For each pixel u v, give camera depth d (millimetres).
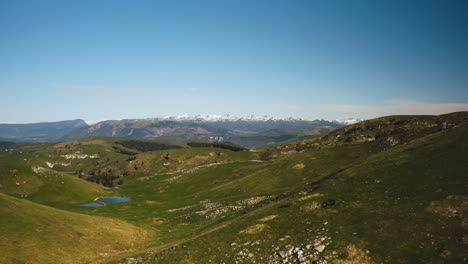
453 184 51750
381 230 45562
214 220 89812
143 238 80375
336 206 56062
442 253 38250
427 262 37625
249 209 80312
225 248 52406
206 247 54406
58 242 64938
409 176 59125
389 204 51938
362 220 49344
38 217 70938
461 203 46188
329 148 132875
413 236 42625
